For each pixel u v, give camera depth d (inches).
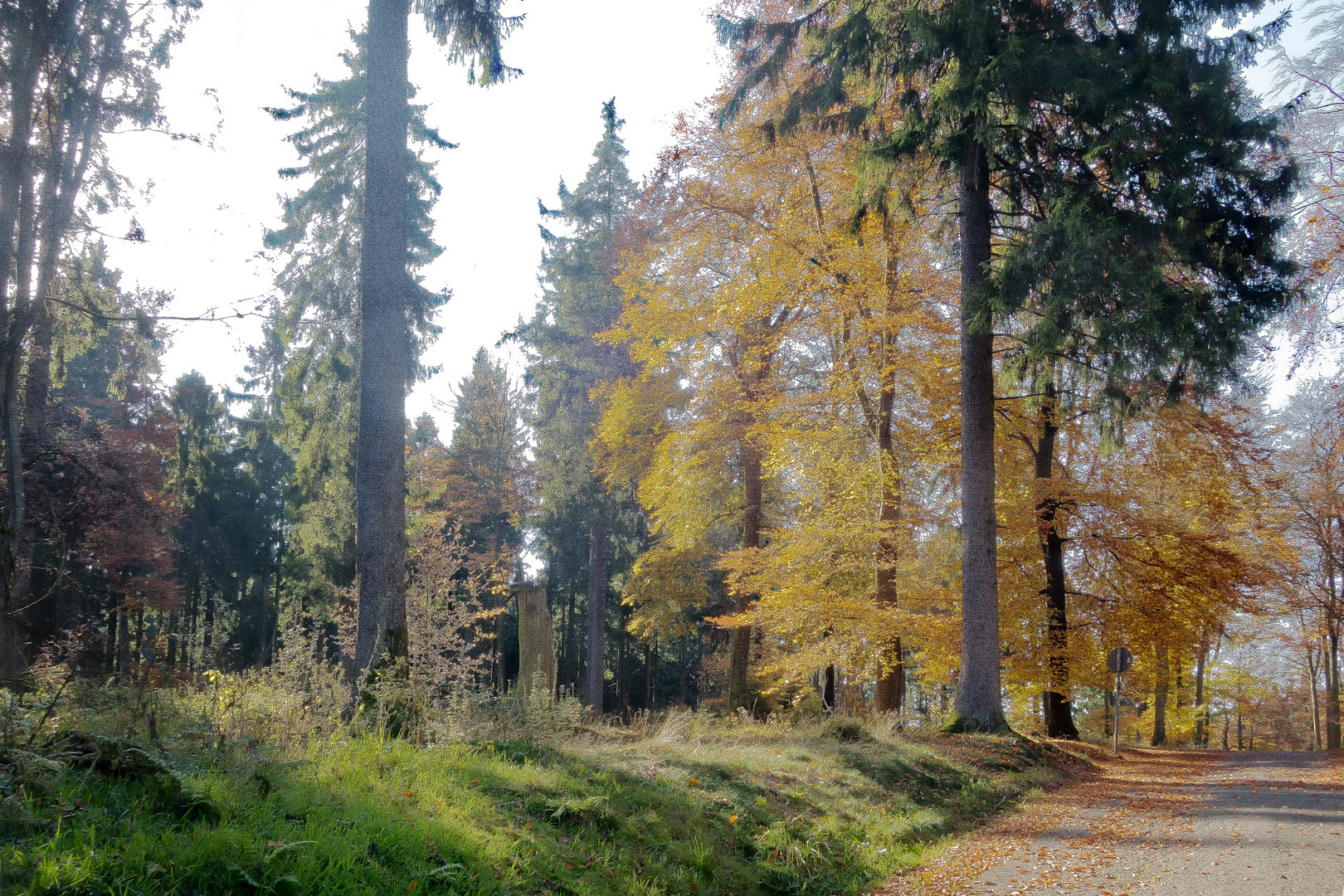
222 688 273.4
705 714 551.8
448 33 446.0
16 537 489.7
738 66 620.7
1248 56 494.9
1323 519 925.2
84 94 538.3
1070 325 483.2
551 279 1321.4
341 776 218.1
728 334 745.6
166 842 150.1
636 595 966.4
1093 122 490.0
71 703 212.5
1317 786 445.1
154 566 984.3
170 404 1205.1
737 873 249.6
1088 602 779.4
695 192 693.9
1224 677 1370.6
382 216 405.1
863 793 358.0
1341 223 573.9
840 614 610.9
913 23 498.9
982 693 563.8
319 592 977.5
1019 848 311.1
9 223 512.1
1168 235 466.6
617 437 836.0
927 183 632.4
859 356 651.5
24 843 137.3
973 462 577.9
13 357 527.2
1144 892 237.1
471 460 1448.1
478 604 848.3
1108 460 768.3
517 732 314.2
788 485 906.1
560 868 202.5
